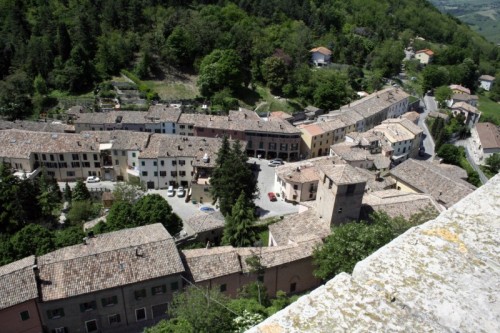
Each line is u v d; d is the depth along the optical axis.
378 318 6.69
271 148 105.94
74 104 122.25
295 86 140.62
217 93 129.88
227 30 162.12
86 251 47.66
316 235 54.09
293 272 51.72
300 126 110.38
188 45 146.00
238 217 63.03
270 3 182.75
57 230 73.06
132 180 91.75
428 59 197.75
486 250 7.94
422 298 6.97
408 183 73.38
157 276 45.94
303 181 80.88
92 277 44.88
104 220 68.38
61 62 130.12
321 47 170.00
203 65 135.75
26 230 56.03
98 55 136.50
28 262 45.38
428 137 125.69
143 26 154.62
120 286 45.03
